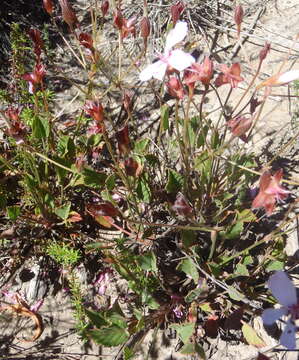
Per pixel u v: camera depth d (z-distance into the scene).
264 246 0.21
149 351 0.19
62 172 0.21
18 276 0.22
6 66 0.29
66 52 0.30
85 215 0.23
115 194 0.23
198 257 0.20
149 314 0.20
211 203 0.22
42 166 0.23
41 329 0.21
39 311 0.21
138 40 0.30
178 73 0.16
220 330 0.20
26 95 0.26
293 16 0.32
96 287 0.21
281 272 0.16
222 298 0.20
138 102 0.28
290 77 0.16
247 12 0.32
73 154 0.22
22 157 0.22
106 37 0.31
